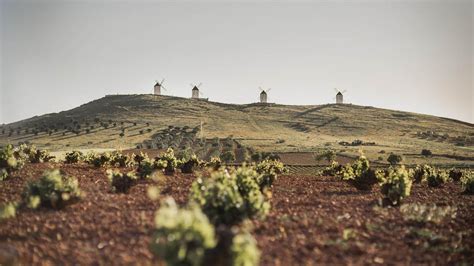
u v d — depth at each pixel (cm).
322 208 2130
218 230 1041
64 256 1250
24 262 1193
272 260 1252
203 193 1683
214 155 10644
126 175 2469
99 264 1186
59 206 1877
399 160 9638
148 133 16762
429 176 3816
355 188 3203
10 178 2958
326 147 13488
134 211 1866
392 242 1515
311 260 1270
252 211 1599
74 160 4612
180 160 4394
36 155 4453
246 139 15438
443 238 1570
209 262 996
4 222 1645
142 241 1393
